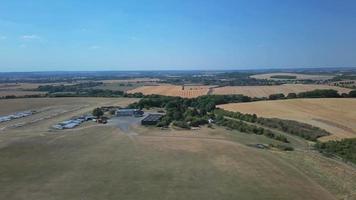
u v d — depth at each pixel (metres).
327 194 54.00
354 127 101.06
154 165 66.44
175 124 111.12
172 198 51.16
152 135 95.62
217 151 77.00
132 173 61.84
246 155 74.00
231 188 55.19
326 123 106.62
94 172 62.25
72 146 80.81
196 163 67.88
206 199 50.94
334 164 71.56
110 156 72.50
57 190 53.81
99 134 95.44
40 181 57.56
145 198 51.12
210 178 59.62
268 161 69.94
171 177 59.94
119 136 93.12
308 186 56.94
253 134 101.12
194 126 111.62
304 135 98.50
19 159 69.88
